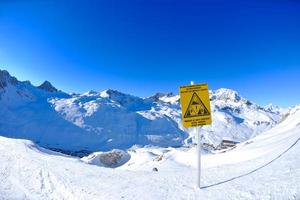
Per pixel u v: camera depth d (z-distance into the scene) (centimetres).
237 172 1388
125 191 1298
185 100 1198
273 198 981
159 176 1512
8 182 1814
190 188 1219
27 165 2248
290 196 970
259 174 1269
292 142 1734
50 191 1549
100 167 2034
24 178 1884
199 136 1234
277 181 1125
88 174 1748
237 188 1130
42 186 1656
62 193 1478
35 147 3969
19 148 3234
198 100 1200
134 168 8112
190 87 1205
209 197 1091
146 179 1466
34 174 1950
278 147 1827
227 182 1234
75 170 1909
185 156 8175
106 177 1623
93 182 1539
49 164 2225
